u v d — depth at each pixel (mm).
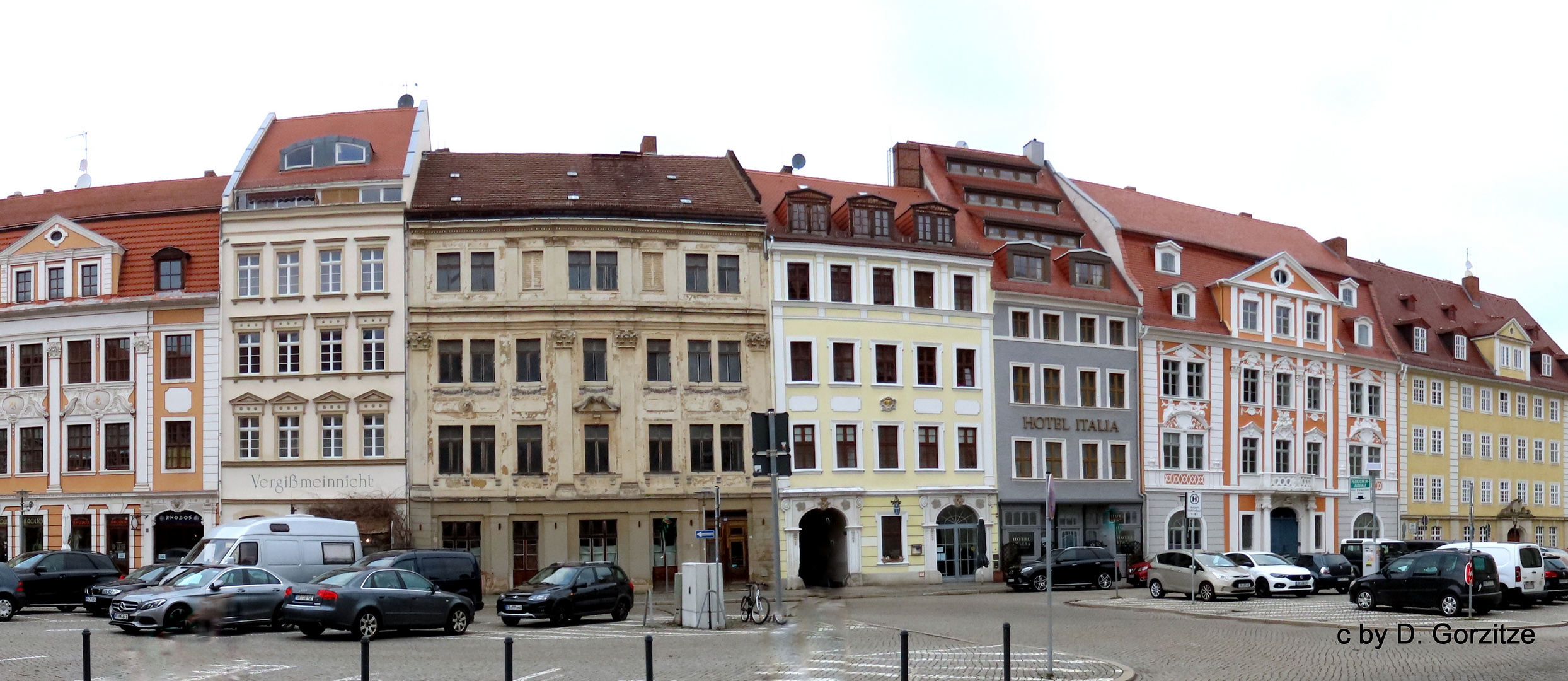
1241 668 26016
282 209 57594
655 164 63188
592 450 57562
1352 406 77438
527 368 57562
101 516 58219
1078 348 66438
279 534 41625
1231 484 70812
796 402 59625
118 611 33500
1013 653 29047
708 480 58188
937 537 61969
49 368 59312
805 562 62594
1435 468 81875
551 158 62531
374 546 55562
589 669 26141
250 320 57688
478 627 37062
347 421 57031
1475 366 86062
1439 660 27188
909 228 63781
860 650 29625
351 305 57281
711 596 36344
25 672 25312
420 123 61406
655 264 58469
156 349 58438
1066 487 65125
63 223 59625
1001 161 72938
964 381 63438
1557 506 92000
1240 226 80250
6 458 59656
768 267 59562
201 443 57719
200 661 27547
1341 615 38844
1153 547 67188
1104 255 67875
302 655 28750
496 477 56812
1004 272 65562
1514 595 40625
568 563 39031
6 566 38469
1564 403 93938
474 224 57406
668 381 58281
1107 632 34031
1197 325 70438
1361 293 81188
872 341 61281
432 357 57125
